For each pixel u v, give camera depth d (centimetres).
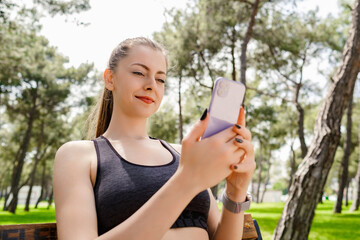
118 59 128
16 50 1425
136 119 129
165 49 141
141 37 132
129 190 107
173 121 2120
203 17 1296
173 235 106
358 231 1066
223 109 84
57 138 2644
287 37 1428
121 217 105
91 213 97
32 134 2719
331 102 459
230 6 1252
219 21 1296
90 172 111
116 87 128
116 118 130
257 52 1574
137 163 117
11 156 3262
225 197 110
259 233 183
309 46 1583
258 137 2827
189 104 1955
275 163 6738
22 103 2277
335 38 1571
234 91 86
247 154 80
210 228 129
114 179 109
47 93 2062
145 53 125
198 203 117
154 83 124
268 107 2262
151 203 77
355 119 2802
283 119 2691
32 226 126
